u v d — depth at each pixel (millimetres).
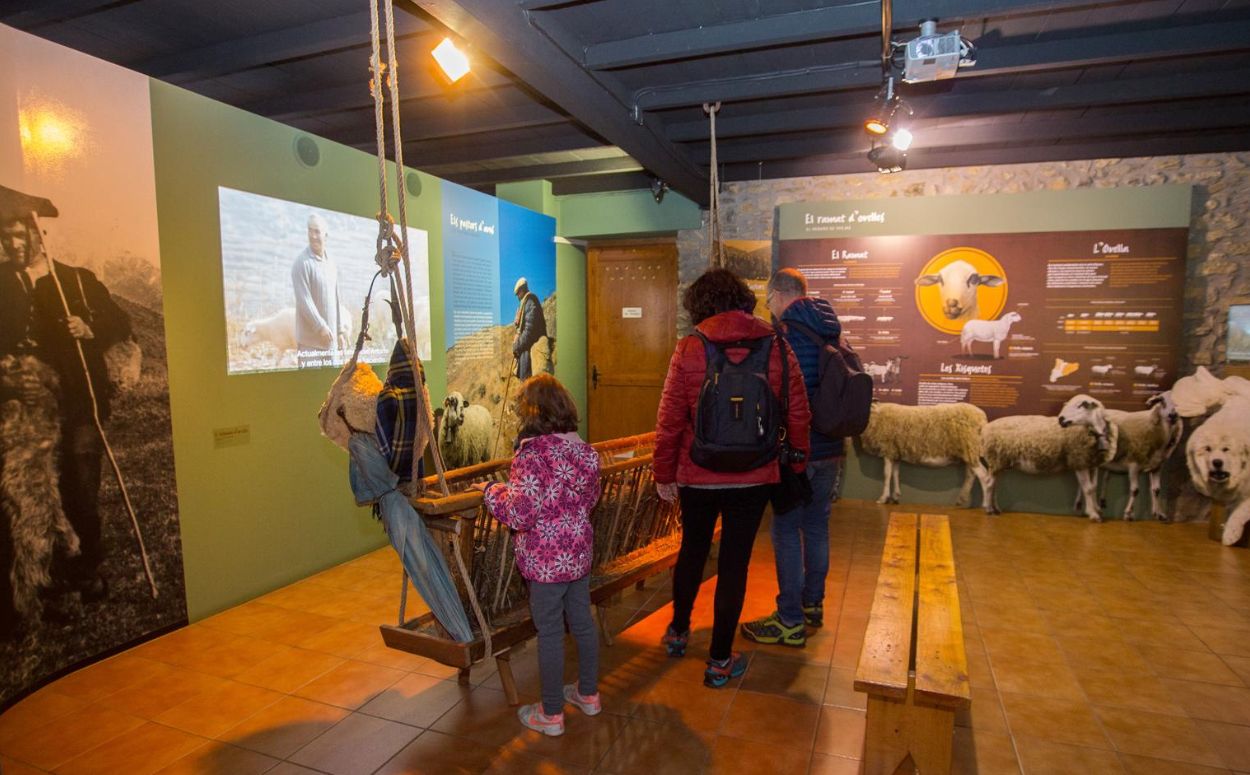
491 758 2312
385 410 2354
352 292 4309
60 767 2287
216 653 3090
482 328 5621
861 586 3877
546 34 3023
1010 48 3521
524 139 5535
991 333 5500
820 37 3033
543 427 2344
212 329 3441
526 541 2330
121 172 2992
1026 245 5402
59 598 2834
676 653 3004
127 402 3059
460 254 5309
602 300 7609
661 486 2709
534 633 2652
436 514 2352
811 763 2268
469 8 2504
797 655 3023
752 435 2434
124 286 3023
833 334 2969
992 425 5438
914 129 5043
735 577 2625
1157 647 3143
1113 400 5273
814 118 4574
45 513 2756
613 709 2598
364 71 4102
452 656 2385
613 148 5395
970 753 2346
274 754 2354
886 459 5793
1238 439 4645
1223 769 2256
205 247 3387
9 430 2607
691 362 2562
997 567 4230
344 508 4305
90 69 2857
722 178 6145
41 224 2691
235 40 3635
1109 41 3396
